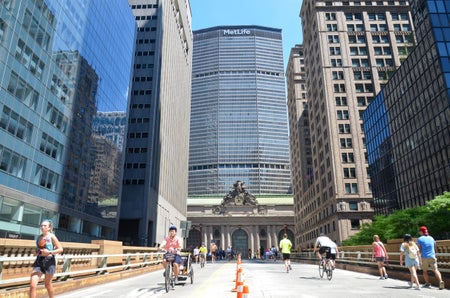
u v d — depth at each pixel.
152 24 87.56
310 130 96.00
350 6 86.38
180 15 113.62
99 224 57.53
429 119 50.47
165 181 88.06
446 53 47.69
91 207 54.25
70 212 47.22
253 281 17.08
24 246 11.45
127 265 19.94
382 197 66.44
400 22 85.12
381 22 85.44
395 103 61.28
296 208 118.50
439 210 33.66
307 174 107.25
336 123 76.94
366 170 73.44
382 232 44.38
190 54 139.88
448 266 14.84
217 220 133.88
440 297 10.98
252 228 133.62
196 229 133.88
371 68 80.88
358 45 83.69
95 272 16.75
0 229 32.28
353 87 79.62
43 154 40.53
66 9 46.56
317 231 88.38
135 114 79.75
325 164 79.88
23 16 36.50
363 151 74.75
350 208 71.12
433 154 49.47
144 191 73.38
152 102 80.50
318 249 18.64
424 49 51.59
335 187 72.38
